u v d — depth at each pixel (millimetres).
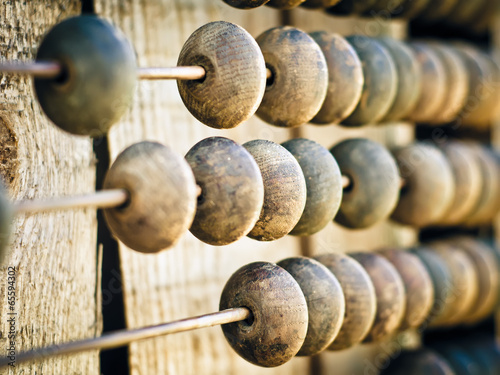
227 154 418
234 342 434
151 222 396
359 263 495
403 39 598
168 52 500
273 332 427
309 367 555
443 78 547
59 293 451
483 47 628
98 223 474
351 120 498
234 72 422
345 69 469
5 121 435
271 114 452
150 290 494
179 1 506
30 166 441
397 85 521
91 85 388
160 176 396
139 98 491
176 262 503
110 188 400
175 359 501
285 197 432
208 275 514
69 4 463
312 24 562
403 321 518
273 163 433
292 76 446
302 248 552
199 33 427
